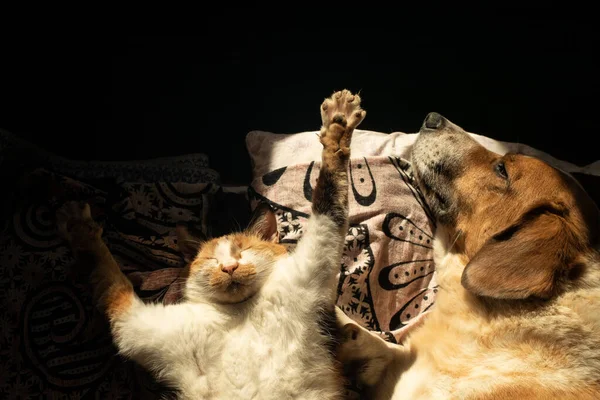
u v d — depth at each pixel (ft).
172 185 2.52
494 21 3.32
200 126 3.19
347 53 3.28
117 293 1.99
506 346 1.94
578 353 1.86
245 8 3.10
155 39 3.02
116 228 2.37
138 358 1.94
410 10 3.27
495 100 3.43
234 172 3.30
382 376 2.15
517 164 2.10
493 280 1.87
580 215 1.96
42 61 2.89
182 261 2.42
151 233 2.42
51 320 2.19
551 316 1.89
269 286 1.97
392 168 2.67
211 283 1.98
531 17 3.34
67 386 2.16
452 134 2.30
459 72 3.38
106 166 2.72
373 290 2.44
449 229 2.23
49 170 2.35
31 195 2.29
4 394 2.11
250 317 1.95
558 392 1.82
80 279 2.15
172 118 3.14
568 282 1.90
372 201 2.57
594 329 1.86
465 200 2.16
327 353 1.95
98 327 2.22
